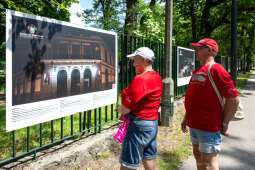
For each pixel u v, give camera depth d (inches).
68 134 153.9
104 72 147.6
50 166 102.7
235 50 309.1
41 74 104.1
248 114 265.7
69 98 121.3
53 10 421.4
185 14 741.3
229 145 161.6
